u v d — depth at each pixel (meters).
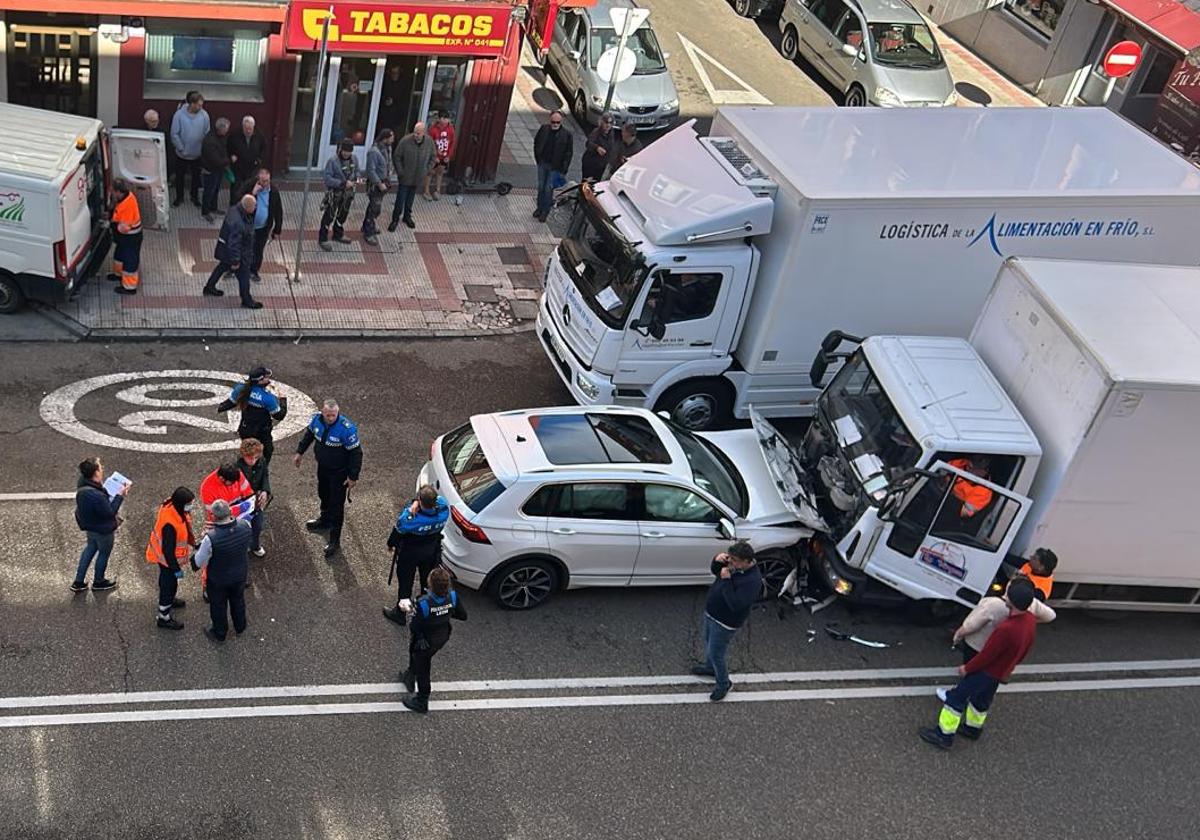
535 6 24.09
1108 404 11.24
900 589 12.18
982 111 16.47
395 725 10.76
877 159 14.56
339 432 11.77
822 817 10.62
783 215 13.70
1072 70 26.19
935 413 11.93
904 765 11.31
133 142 16.70
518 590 12.05
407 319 16.86
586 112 21.97
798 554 12.93
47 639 10.92
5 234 14.69
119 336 15.33
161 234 17.45
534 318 17.41
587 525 11.87
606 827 10.16
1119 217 14.78
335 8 17.80
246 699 10.73
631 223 14.03
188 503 10.72
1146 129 25.16
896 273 14.17
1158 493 11.93
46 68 17.52
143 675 10.77
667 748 11.03
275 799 9.88
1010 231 14.38
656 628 12.37
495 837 9.91
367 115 19.50
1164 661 13.14
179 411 14.23
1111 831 10.98
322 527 12.77
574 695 11.41
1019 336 12.58
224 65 18.34
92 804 9.57
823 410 13.31
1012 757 11.61
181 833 9.47
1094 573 12.51
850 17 23.92
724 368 14.56
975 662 11.02
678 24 26.33
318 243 18.06
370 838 9.71
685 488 12.19
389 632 11.73
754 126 14.98
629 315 13.77
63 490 12.66
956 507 11.79
